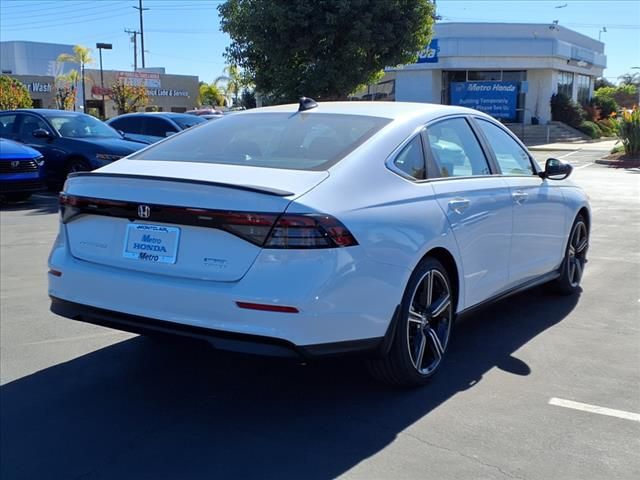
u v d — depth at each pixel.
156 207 3.66
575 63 41.50
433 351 4.34
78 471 3.37
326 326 3.48
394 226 3.84
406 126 4.38
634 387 4.31
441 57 36.41
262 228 3.42
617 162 23.27
